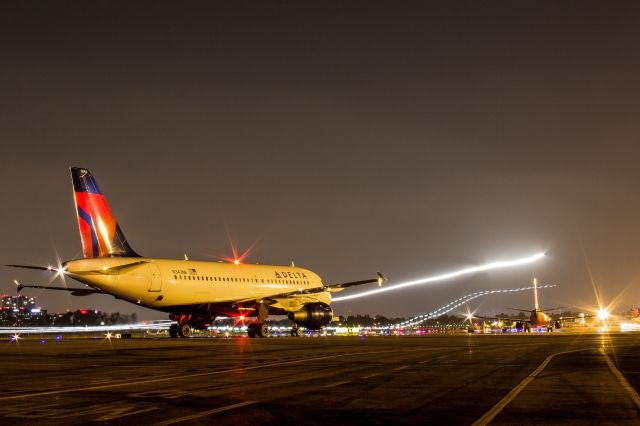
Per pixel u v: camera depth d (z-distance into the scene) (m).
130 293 48.75
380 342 43.94
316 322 60.19
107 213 49.09
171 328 56.59
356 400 14.04
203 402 13.84
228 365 23.67
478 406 13.14
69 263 45.44
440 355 28.88
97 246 48.28
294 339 51.53
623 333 69.81
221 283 54.31
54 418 11.95
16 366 23.64
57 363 25.05
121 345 40.31
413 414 12.20
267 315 57.75
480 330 111.56
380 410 12.68
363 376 19.20
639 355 28.05
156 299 50.38
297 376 19.30
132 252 50.69
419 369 21.50
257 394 15.09
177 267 51.59
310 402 13.77
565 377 18.64
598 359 25.66
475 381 17.69
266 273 59.16
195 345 40.22
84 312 175.38
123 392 15.61
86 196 48.19
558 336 57.91
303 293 57.91
